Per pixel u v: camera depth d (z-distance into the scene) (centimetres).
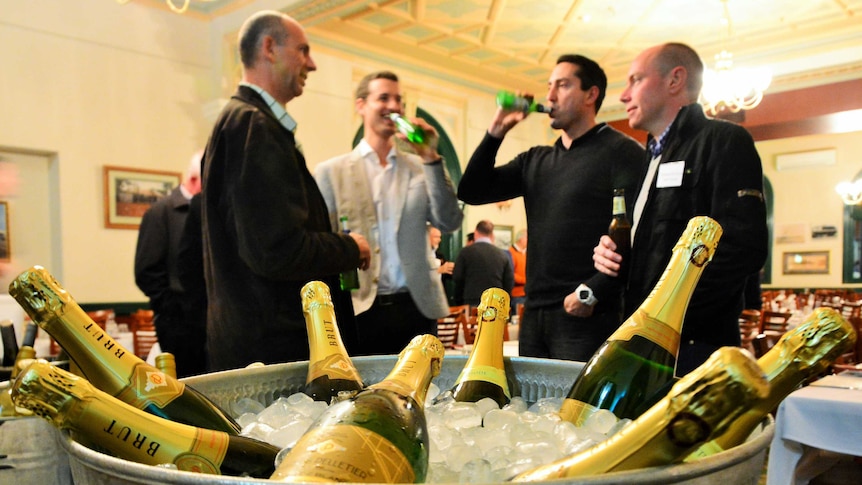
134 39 516
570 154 180
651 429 29
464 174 195
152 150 527
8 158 464
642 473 25
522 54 690
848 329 37
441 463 43
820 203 1063
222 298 128
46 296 49
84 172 489
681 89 153
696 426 28
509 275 480
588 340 167
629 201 169
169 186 536
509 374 70
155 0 525
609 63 718
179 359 213
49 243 485
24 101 459
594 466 31
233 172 122
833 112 655
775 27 606
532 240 187
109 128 502
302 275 124
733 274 127
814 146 1067
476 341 72
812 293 992
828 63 637
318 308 70
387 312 191
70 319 50
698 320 130
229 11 538
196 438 42
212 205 129
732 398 27
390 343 192
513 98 182
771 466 147
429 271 199
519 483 24
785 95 685
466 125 796
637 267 144
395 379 47
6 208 462
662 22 589
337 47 633
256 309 126
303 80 145
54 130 473
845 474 166
